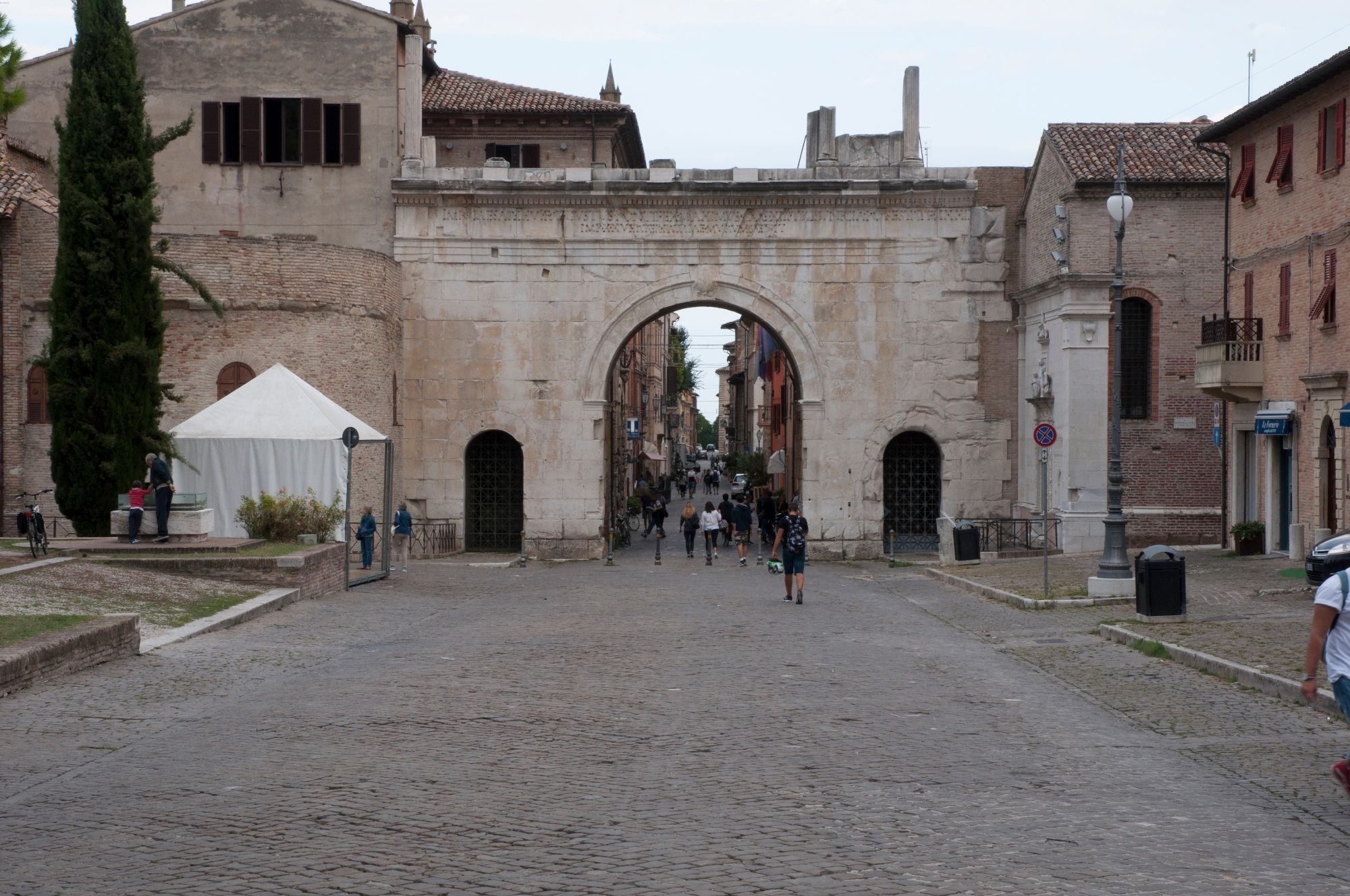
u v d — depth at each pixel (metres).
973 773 10.83
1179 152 38.78
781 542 27.48
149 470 27.59
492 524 44.78
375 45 43.94
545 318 43.38
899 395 43.41
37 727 12.77
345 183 43.81
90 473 30.48
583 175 43.09
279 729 12.67
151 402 31.41
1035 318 41.44
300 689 15.38
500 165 43.62
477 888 7.71
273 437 31.39
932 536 44.53
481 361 43.34
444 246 43.28
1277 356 32.69
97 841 8.79
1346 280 28.92
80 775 10.84
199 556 25.95
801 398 43.47
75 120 30.81
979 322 43.41
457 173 43.41
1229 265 35.81
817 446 43.38
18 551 26.30
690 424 189.62
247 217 44.00
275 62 44.00
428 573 35.75
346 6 43.91
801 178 43.50
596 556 43.28
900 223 43.25
